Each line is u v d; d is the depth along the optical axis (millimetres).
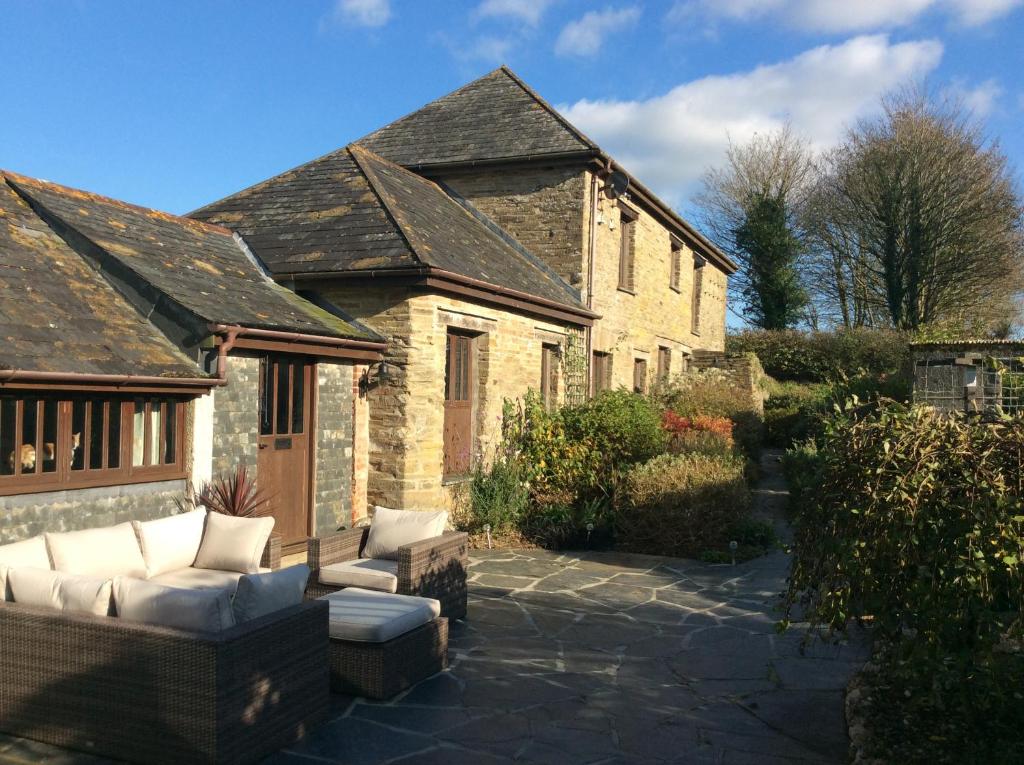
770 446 22234
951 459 4035
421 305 10086
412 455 10086
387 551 7016
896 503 4055
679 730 4824
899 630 4285
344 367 9773
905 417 4344
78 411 6398
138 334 7328
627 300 16516
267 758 4289
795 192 36688
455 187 15203
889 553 4121
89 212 8758
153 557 6066
